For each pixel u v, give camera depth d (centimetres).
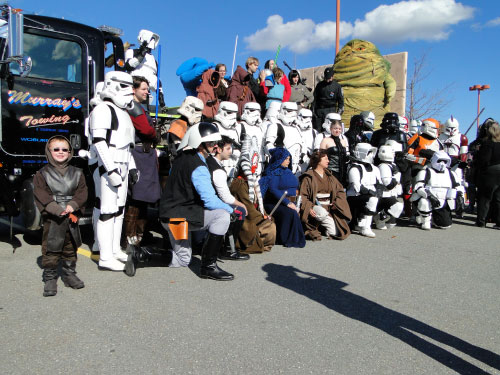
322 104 899
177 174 442
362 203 677
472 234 725
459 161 854
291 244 592
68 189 388
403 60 1115
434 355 284
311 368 264
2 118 516
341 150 714
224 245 529
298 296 390
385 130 809
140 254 445
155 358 273
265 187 608
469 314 358
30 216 485
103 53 594
